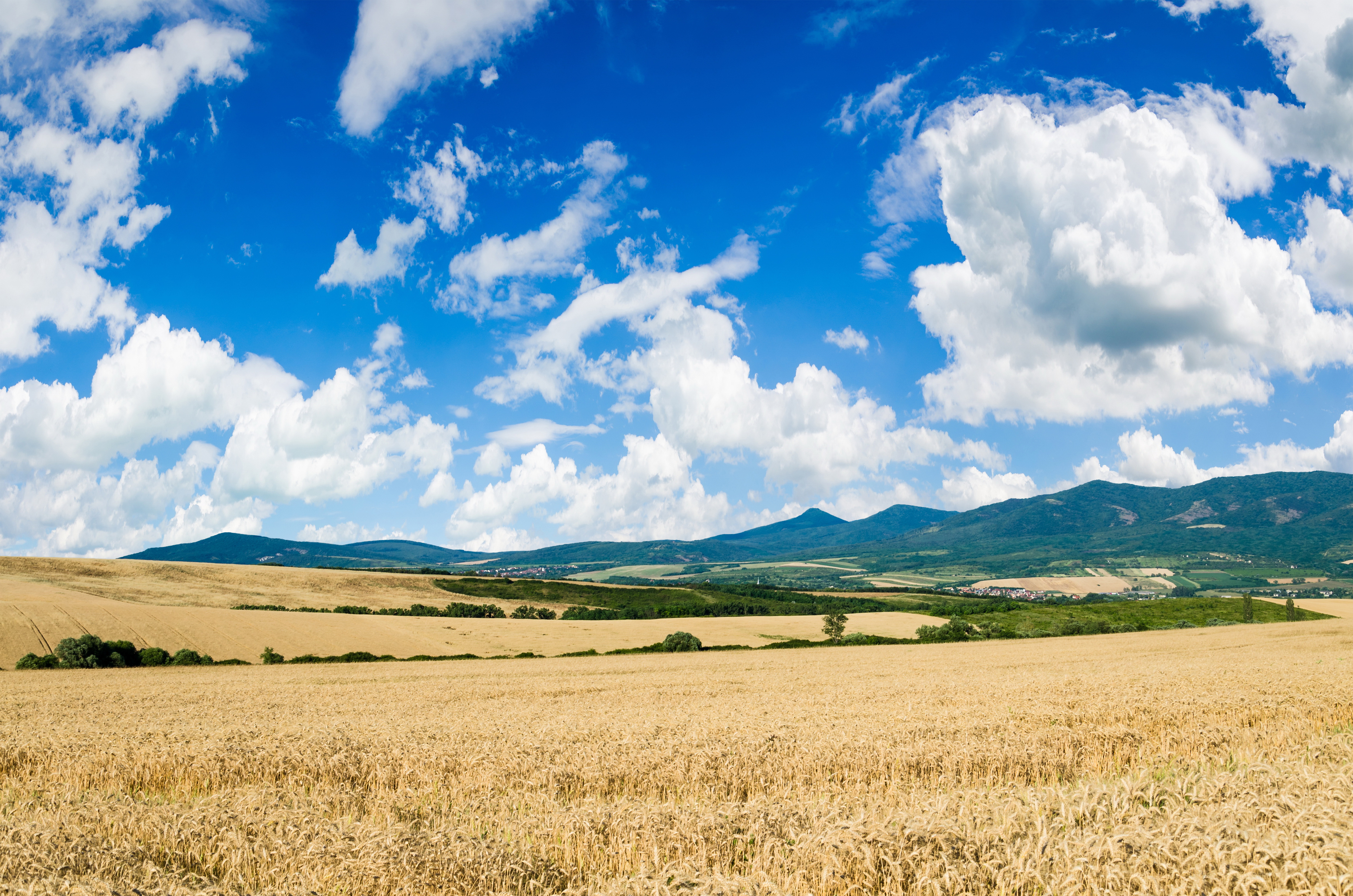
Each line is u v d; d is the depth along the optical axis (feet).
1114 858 26.89
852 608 417.90
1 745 62.95
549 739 62.23
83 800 41.29
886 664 166.09
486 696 116.57
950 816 32.60
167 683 150.10
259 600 345.10
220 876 30.96
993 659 171.32
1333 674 101.55
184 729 71.00
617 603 426.10
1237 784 36.47
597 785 46.98
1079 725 64.64
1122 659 157.07
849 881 28.50
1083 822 31.83
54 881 26.73
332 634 248.73
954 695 90.74
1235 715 68.64
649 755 52.95
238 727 72.90
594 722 72.64
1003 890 26.48
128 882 28.04
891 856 29.25
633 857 32.65
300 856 31.12
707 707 89.04
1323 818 28.58
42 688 138.72
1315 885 24.64
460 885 28.89
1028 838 28.94
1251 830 27.61
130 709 100.89
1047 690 92.58
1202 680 96.99
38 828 33.09
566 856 33.01
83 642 198.80
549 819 37.35
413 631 264.11
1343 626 273.33
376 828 33.27
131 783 52.16
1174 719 66.80
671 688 121.80
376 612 347.77
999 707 76.54
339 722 78.18
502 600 416.87
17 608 233.76
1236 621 345.51
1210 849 26.25
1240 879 24.77
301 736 64.85
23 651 201.05
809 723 68.18
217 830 34.40
